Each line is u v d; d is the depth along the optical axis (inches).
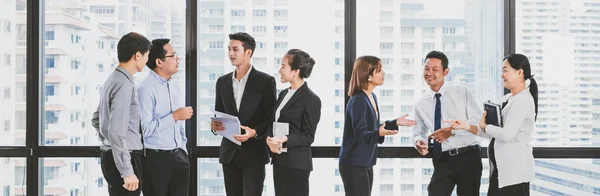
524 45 157.0
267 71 157.4
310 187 157.6
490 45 157.8
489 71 157.8
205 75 157.2
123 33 156.7
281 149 129.6
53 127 157.6
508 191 129.1
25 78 156.3
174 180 135.8
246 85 140.1
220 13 157.1
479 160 142.0
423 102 147.4
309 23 157.3
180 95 142.6
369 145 132.2
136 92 123.7
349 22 156.1
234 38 138.7
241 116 139.9
